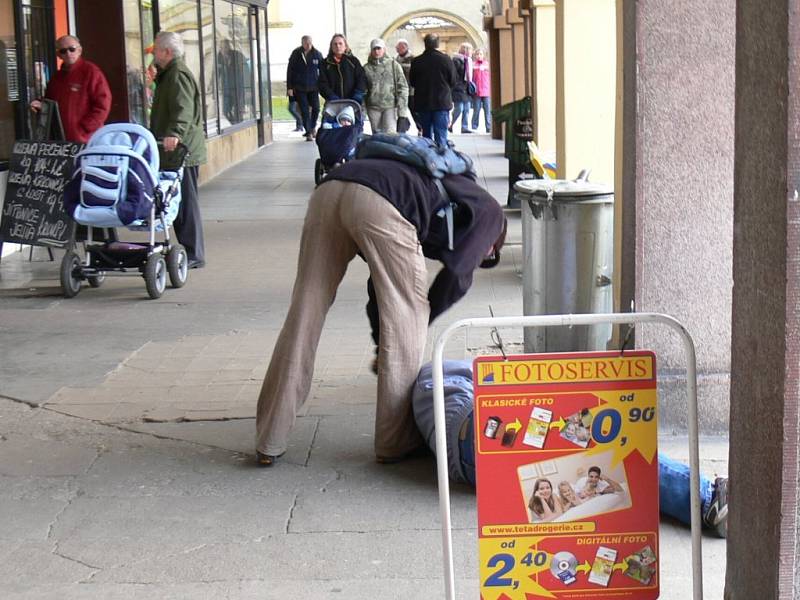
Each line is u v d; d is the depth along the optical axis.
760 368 3.40
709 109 5.93
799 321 3.24
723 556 4.81
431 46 20.72
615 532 3.67
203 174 20.14
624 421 3.64
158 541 5.07
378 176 5.55
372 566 4.77
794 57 3.13
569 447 3.65
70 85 12.17
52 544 5.06
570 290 6.50
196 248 11.59
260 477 5.80
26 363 8.09
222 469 5.93
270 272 11.35
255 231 14.09
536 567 3.69
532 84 15.46
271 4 50.75
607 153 9.48
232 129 23.45
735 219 3.53
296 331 5.82
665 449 6.05
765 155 3.29
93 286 10.73
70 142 11.06
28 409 7.02
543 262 6.56
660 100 5.92
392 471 5.82
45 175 11.11
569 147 9.48
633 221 6.03
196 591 4.59
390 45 63.47
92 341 8.70
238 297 10.21
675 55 5.88
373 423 6.57
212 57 21.88
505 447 3.64
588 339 6.63
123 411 6.94
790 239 3.20
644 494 3.66
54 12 13.88
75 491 5.68
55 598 4.55
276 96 51.06
